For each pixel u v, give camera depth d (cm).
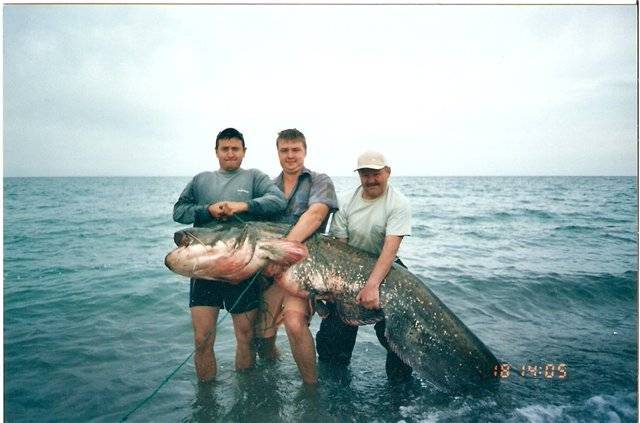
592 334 463
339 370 385
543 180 7131
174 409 316
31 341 428
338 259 350
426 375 345
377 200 363
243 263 328
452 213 1836
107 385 347
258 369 378
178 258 322
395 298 347
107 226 1381
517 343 437
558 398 336
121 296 576
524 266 778
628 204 2183
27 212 1858
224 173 362
